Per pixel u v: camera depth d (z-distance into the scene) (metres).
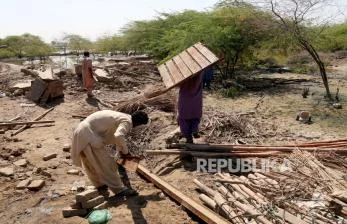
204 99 13.85
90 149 5.55
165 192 5.96
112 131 5.70
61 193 6.02
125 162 5.66
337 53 26.20
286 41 16.95
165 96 10.62
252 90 15.77
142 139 8.31
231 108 12.29
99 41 38.59
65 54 40.25
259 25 15.72
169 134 8.23
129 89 14.73
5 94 13.52
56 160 7.46
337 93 13.52
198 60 7.12
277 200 5.11
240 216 4.82
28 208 5.59
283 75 20.16
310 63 21.88
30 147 8.26
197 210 5.14
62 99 12.86
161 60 19.95
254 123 9.69
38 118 10.58
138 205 5.56
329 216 4.77
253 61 20.27
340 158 6.76
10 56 37.88
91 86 13.00
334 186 5.44
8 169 6.91
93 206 5.40
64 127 9.81
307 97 13.93
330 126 9.94
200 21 17.77
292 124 10.16
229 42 16.70
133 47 24.59
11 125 9.83
